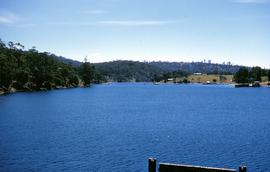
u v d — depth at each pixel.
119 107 121.19
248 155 43.31
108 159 40.53
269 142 52.19
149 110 110.12
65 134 58.47
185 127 69.50
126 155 42.75
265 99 169.00
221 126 71.19
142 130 64.62
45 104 123.44
